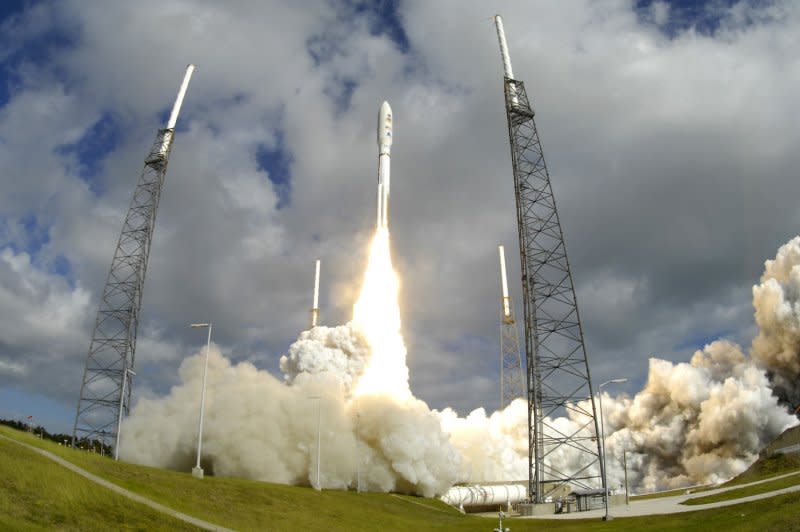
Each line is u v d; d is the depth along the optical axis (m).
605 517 73.88
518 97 113.56
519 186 109.38
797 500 57.22
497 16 119.44
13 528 38.22
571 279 103.38
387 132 133.00
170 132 113.81
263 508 65.00
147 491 56.06
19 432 61.47
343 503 82.19
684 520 64.06
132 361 103.25
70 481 49.56
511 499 127.94
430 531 76.12
